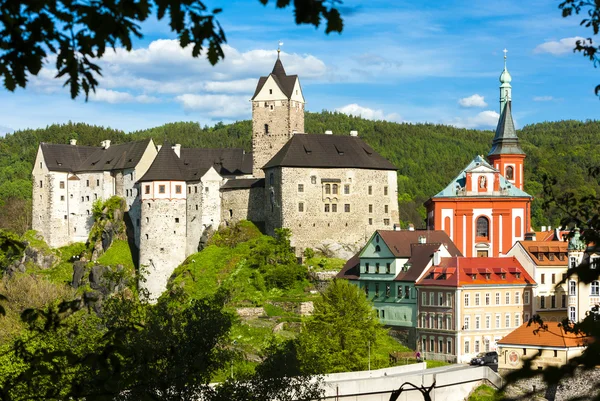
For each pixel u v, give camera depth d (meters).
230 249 175.12
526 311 139.50
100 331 66.25
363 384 98.19
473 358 131.50
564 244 145.75
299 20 16.27
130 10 17.05
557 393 68.31
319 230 175.50
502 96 190.12
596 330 20.16
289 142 180.12
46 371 23.16
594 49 27.45
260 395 71.44
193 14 16.97
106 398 22.66
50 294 169.50
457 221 166.25
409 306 140.25
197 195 185.62
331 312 121.69
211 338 61.84
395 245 146.25
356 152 181.12
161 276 185.25
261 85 190.88
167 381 51.59
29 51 17.36
